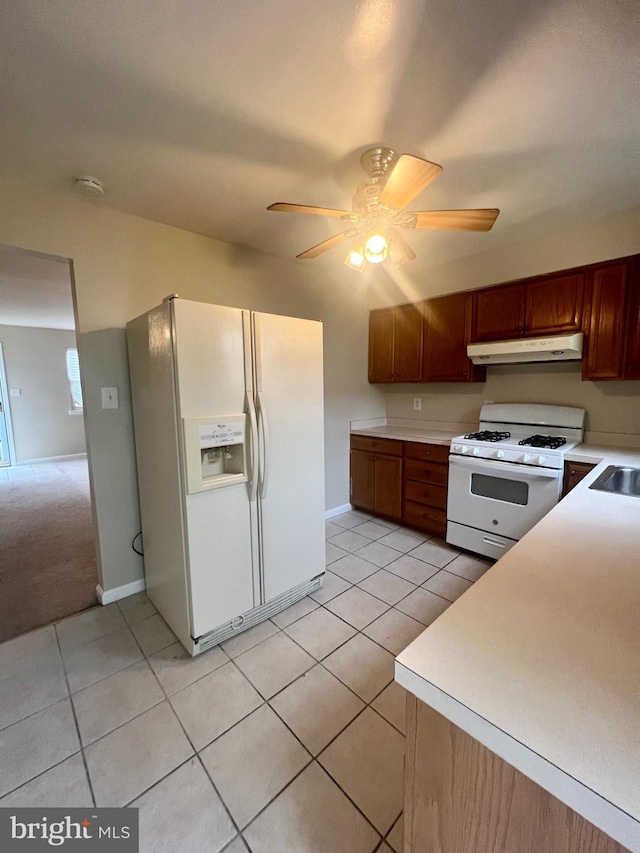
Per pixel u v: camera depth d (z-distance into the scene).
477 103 1.38
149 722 1.47
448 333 3.17
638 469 1.88
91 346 2.13
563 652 0.64
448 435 3.26
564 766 0.45
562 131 1.54
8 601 2.29
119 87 1.29
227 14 1.04
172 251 2.38
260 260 2.84
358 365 3.76
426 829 0.65
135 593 2.39
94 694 1.60
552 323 2.58
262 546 2.03
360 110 1.41
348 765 1.30
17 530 3.36
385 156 1.66
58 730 1.43
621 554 0.99
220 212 2.20
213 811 1.17
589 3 1.01
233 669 1.73
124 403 2.26
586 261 2.42
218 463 1.92
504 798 0.54
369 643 1.90
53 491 4.59
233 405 1.84
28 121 1.44
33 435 6.30
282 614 2.14
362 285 3.70
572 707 0.53
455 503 2.84
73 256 2.03
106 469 2.23
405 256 2.02
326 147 1.63
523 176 1.89
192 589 1.77
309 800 1.20
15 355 6.09
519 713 0.52
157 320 1.78
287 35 1.11
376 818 1.14
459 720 0.55
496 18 1.06
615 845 0.45
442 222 1.73
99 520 2.23
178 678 1.68
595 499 1.44
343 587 2.41
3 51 1.13
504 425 3.02
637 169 1.83
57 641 1.93
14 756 1.33
